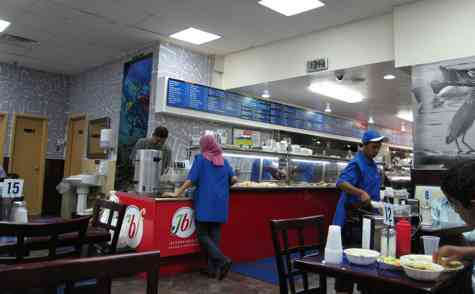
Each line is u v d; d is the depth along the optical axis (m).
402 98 6.86
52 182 8.12
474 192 1.21
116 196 4.34
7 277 0.83
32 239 1.96
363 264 1.57
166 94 5.72
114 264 0.99
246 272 4.15
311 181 7.63
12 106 7.60
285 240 1.97
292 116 7.78
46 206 8.01
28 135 7.89
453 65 3.90
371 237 1.84
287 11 4.71
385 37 4.63
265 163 6.70
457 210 1.29
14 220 2.27
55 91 8.24
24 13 5.08
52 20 5.29
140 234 3.88
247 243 4.66
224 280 3.83
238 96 6.70
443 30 4.00
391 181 5.91
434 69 4.02
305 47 5.43
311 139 8.47
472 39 3.79
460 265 1.48
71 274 0.92
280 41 5.75
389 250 1.72
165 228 3.83
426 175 3.27
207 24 5.21
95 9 4.90
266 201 4.89
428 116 4.02
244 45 6.02
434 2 4.09
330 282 3.80
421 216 2.82
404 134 11.89
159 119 5.87
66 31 5.70
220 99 6.40
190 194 4.13
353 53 4.91
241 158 6.40
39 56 6.99
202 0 4.51
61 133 8.31
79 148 8.02
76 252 1.82
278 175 6.80
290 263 1.97
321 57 5.23
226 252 4.43
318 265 1.61
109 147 6.83
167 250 3.83
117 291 3.33
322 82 5.79
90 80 7.77
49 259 1.71
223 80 6.57
